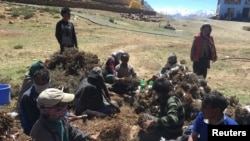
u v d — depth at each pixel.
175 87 3.05
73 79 3.27
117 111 2.93
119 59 3.62
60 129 1.62
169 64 3.66
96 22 12.04
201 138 1.58
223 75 5.71
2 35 7.83
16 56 5.88
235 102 3.10
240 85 5.03
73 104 2.85
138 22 16.00
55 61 3.57
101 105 2.85
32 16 10.56
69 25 3.80
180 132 2.37
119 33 10.28
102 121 2.67
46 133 1.59
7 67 5.01
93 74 2.82
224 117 1.49
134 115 2.89
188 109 2.74
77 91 2.79
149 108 2.92
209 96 1.44
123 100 3.24
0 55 5.87
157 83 2.34
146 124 2.43
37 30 8.90
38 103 1.57
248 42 12.01
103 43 8.17
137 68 5.88
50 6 15.22
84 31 9.84
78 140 1.79
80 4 17.59
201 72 3.91
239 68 6.41
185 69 3.58
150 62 6.43
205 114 1.47
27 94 1.94
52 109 1.56
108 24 12.24
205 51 3.83
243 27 22.31
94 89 2.75
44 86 1.90
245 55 8.09
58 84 3.07
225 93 4.48
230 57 7.69
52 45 7.16
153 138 2.39
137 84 3.46
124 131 2.50
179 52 7.85
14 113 2.61
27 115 1.93
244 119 2.36
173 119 2.25
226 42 11.25
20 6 12.43
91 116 2.73
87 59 3.70
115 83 3.44
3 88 3.03
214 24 24.62
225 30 19.00
